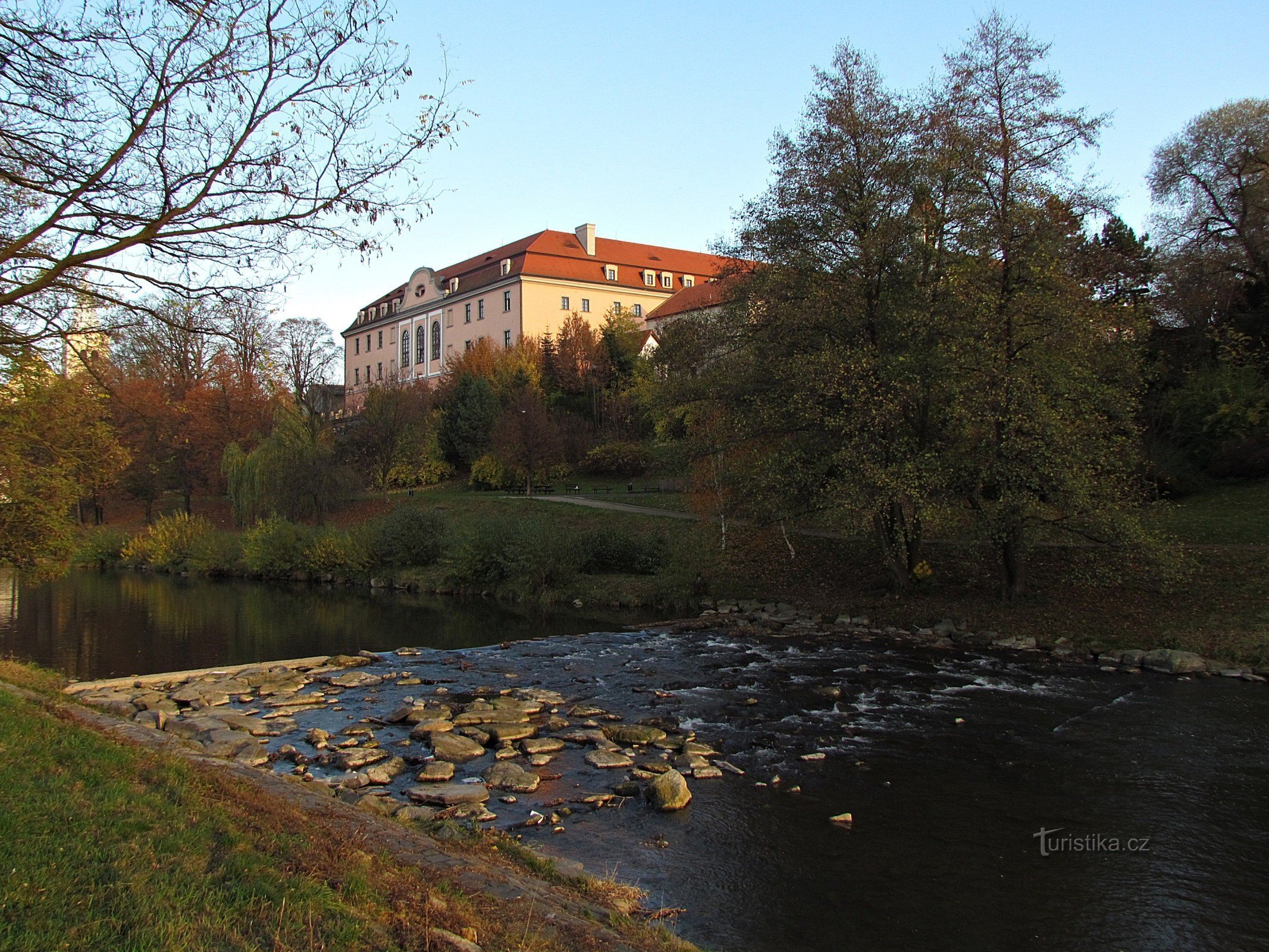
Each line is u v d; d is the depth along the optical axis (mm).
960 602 24266
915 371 22094
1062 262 21078
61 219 8523
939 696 16219
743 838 9523
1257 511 28203
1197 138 40625
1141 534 20281
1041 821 10039
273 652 23391
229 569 44562
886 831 9742
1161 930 7582
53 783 6668
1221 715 14664
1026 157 21047
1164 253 40750
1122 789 11078
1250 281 37719
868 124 22469
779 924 7594
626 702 15930
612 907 7160
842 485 21891
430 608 32062
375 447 62219
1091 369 21562
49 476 19359
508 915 5871
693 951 6211
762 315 24891
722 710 15227
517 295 88312
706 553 31188
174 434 51875
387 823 7816
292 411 51031
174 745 9266
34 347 10656
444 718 14445
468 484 61188
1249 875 8648
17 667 16281
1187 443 33906
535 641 22859
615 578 33406
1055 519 23422
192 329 9906
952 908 7961
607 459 60250
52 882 4988
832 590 27688
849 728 14031
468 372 70125
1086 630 20875
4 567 21359
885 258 22688
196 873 5352
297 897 5152
